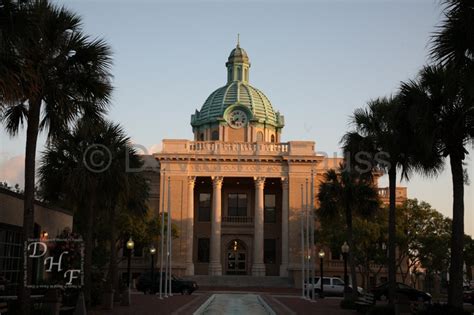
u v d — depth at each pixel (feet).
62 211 118.01
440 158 73.31
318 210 126.31
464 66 49.39
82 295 69.72
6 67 50.75
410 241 172.96
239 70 257.34
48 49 64.28
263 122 241.96
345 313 95.04
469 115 65.87
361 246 172.24
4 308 61.77
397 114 70.95
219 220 208.03
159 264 204.03
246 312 99.66
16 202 92.68
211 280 197.77
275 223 222.69
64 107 64.03
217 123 241.76
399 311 67.41
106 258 170.81
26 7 51.24
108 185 92.17
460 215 66.28
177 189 208.23
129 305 103.09
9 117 66.18
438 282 186.19
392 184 88.53
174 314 85.87
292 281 199.93
